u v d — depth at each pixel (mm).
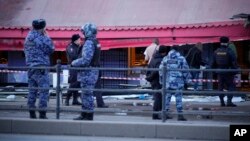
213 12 20078
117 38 20391
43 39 12977
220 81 16016
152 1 21312
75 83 15672
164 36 19969
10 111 14641
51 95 18234
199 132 11883
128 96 19047
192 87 18562
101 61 21609
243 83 19344
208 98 18594
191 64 18547
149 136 12078
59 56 21906
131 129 12141
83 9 21500
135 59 21562
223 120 13500
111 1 21672
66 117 13617
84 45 12703
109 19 20844
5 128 12609
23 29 21031
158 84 13539
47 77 13070
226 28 19359
